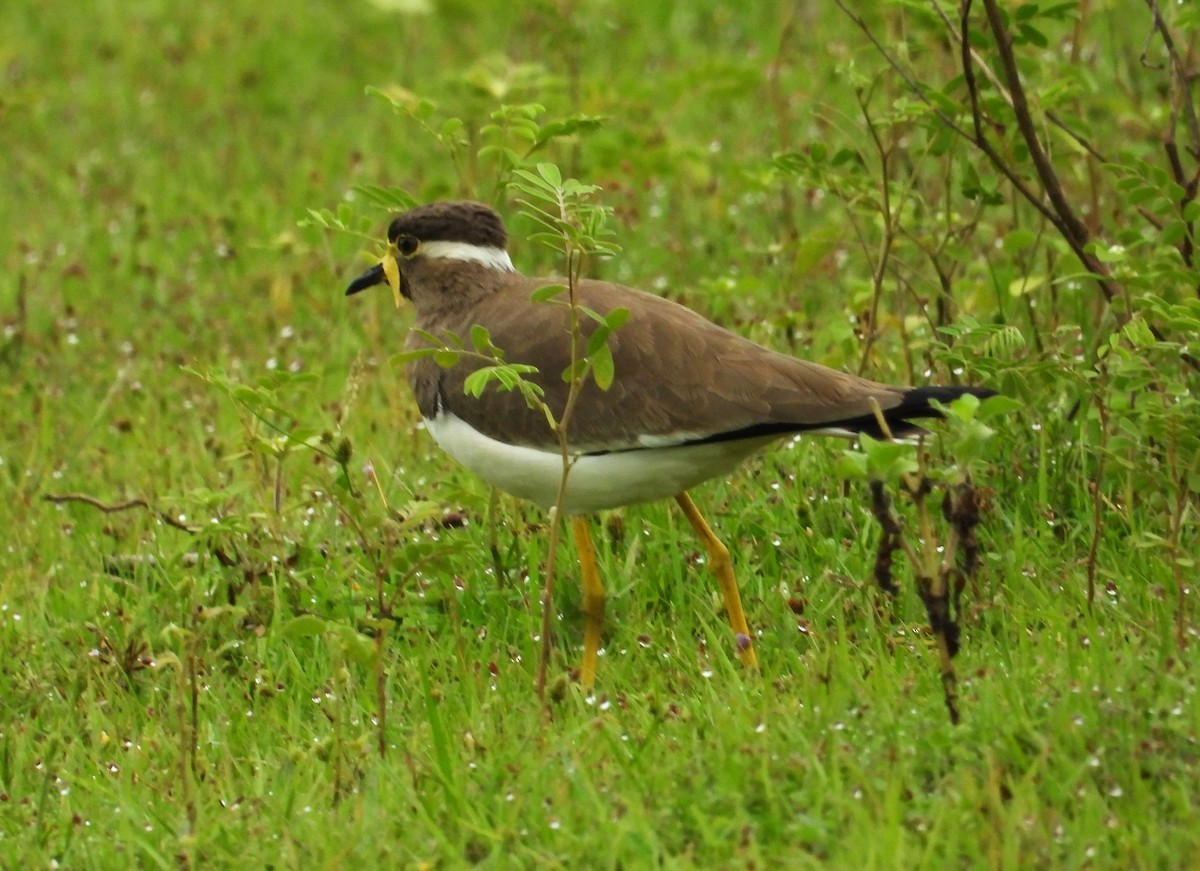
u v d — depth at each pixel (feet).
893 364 42.39
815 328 45.57
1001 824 24.41
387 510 35.50
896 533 27.17
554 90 53.16
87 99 70.03
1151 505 34.86
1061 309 43.01
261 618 35.53
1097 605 32.01
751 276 48.19
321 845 26.48
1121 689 27.17
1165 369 38.47
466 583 36.29
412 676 32.83
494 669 33.09
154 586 38.11
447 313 36.52
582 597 35.47
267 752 30.91
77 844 27.96
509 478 34.30
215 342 50.96
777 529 36.91
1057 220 37.70
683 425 32.22
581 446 32.99
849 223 50.90
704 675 30.50
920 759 26.48
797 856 24.27
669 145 51.19
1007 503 36.86
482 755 29.19
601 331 28.32
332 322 50.80
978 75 40.11
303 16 77.71
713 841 24.79
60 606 37.58
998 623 32.71
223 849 27.35
